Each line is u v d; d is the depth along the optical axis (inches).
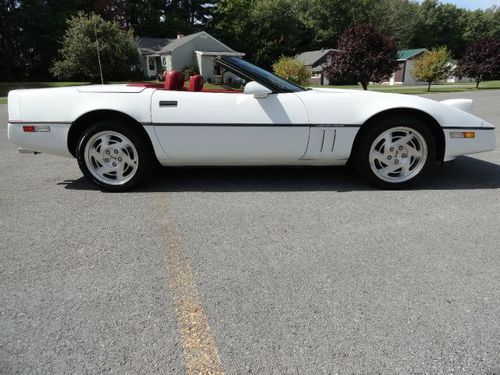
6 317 71.0
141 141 136.5
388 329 66.7
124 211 123.0
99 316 71.0
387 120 134.6
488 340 63.9
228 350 62.2
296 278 82.9
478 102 517.3
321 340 64.2
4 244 100.3
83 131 140.7
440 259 90.7
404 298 75.5
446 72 947.3
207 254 94.0
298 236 103.4
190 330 66.9
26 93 136.8
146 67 1660.9
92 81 1317.7
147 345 63.4
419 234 104.0
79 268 88.0
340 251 94.8
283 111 132.3
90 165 139.7
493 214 117.6
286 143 134.3
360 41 776.9
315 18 2255.2
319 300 75.0
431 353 61.2
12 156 207.3
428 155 137.4
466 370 57.9
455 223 111.0
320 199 132.4
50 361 60.2
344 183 150.4
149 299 76.0
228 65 140.6
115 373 57.7
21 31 1475.1
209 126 132.0
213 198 134.5
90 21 1225.4
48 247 98.3
